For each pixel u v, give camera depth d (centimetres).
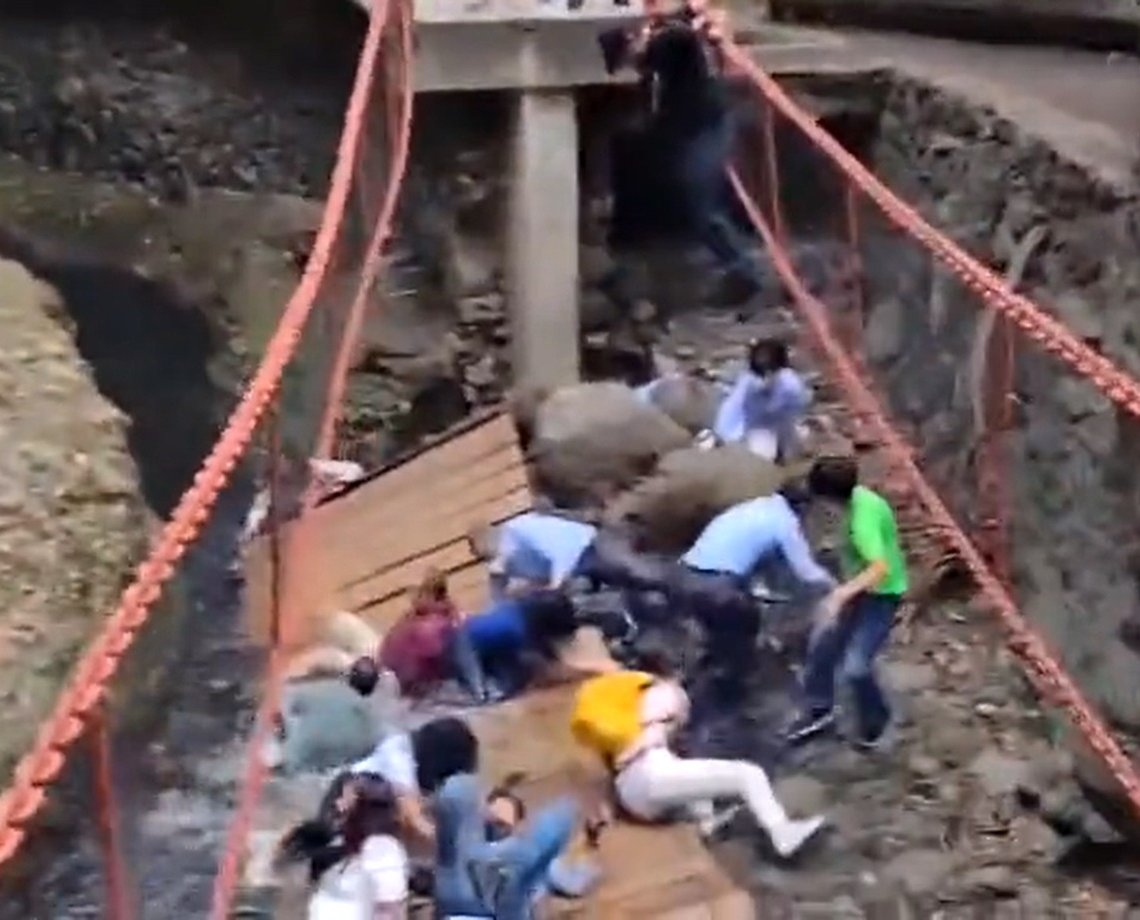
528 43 2436
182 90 3031
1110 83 2298
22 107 3170
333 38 2836
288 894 1596
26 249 3056
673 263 2567
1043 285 1991
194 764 2022
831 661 1812
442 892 1462
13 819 1180
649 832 1614
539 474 2128
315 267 1995
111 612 2186
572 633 1834
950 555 2120
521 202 2475
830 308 2512
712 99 2477
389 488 2175
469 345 2553
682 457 2027
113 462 2444
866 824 1758
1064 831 1758
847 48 2586
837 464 1812
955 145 2269
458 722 1586
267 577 2098
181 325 2906
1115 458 1789
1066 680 1827
